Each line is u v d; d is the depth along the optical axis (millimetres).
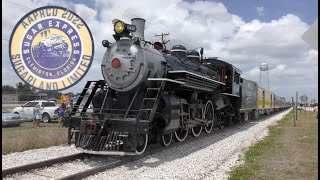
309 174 7137
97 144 8211
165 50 12055
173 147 10352
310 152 9812
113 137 8188
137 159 8500
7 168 6613
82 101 9633
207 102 13664
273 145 11289
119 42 9547
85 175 6613
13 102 39875
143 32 10727
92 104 10000
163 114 9258
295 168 7684
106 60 9656
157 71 9836
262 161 8438
